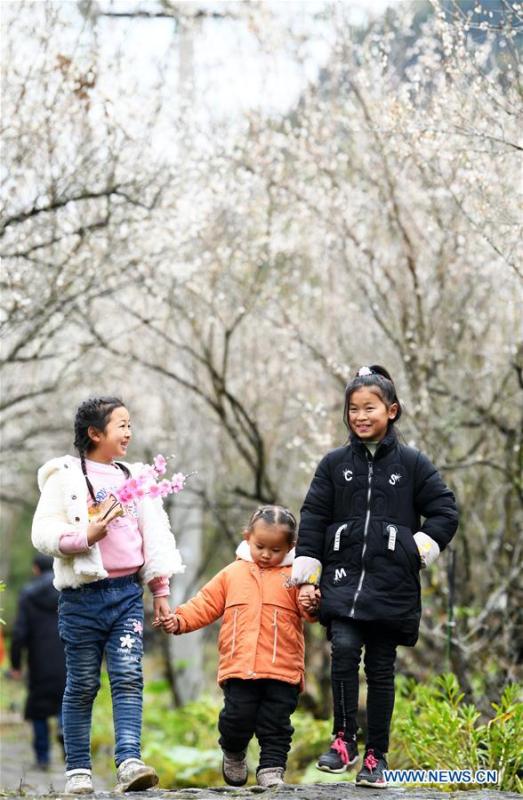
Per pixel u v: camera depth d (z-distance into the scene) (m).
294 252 14.52
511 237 10.66
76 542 7.25
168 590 7.72
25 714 15.65
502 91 10.65
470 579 13.87
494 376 13.79
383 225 13.77
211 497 17.58
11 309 12.69
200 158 13.62
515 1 10.50
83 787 7.32
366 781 7.32
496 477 14.32
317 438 13.49
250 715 7.57
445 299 13.39
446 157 10.94
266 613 7.59
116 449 7.71
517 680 11.89
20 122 11.97
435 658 13.10
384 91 12.84
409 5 13.99
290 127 13.88
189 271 13.50
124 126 12.37
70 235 12.65
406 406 12.62
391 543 7.29
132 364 17.02
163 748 14.34
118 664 7.45
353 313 14.32
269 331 15.33
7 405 14.74
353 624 7.32
